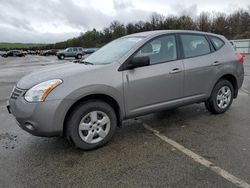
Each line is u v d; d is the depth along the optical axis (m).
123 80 3.86
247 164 3.26
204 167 3.21
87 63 4.30
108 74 3.76
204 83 4.87
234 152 3.60
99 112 3.76
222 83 5.20
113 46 4.64
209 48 5.03
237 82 5.44
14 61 33.91
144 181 2.95
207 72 4.85
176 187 2.82
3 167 3.34
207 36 5.09
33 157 3.61
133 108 4.05
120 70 3.87
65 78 3.50
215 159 3.41
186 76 4.54
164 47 4.39
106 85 3.70
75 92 3.46
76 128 3.60
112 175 3.09
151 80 4.11
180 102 4.59
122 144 3.98
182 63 4.50
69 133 3.60
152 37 4.28
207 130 4.47
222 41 5.33
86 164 3.38
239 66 5.43
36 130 3.40
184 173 3.09
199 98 4.87
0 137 4.36
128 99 3.96
